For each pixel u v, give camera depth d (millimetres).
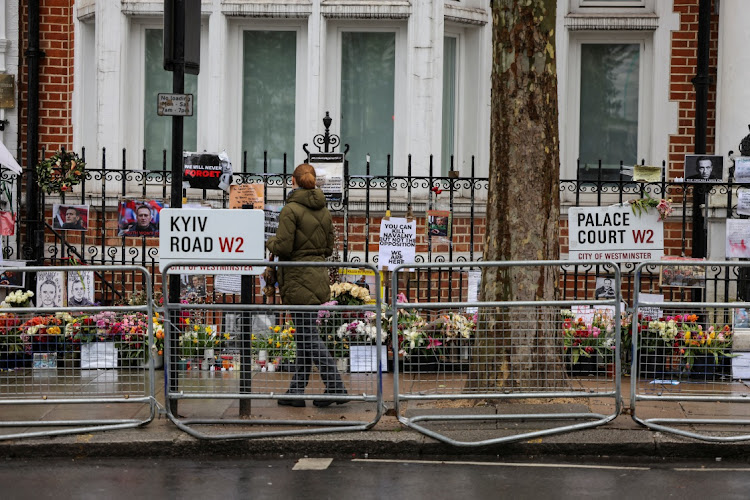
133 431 14414
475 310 15617
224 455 14047
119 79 21891
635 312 14648
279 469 13203
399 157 21891
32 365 14883
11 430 14336
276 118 22328
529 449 13914
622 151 23109
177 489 12117
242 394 14844
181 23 15000
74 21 22531
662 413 15125
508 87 15492
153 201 20047
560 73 22641
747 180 19031
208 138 21938
